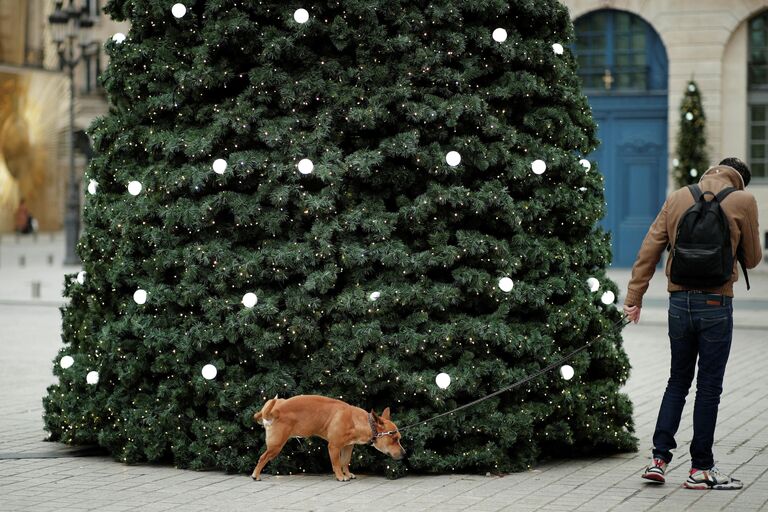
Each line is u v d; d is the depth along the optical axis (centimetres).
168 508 696
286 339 800
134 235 845
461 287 809
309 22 811
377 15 827
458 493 738
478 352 808
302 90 815
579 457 877
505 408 819
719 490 744
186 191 827
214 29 822
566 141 864
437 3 827
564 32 889
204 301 807
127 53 867
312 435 784
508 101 848
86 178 917
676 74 3172
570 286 844
